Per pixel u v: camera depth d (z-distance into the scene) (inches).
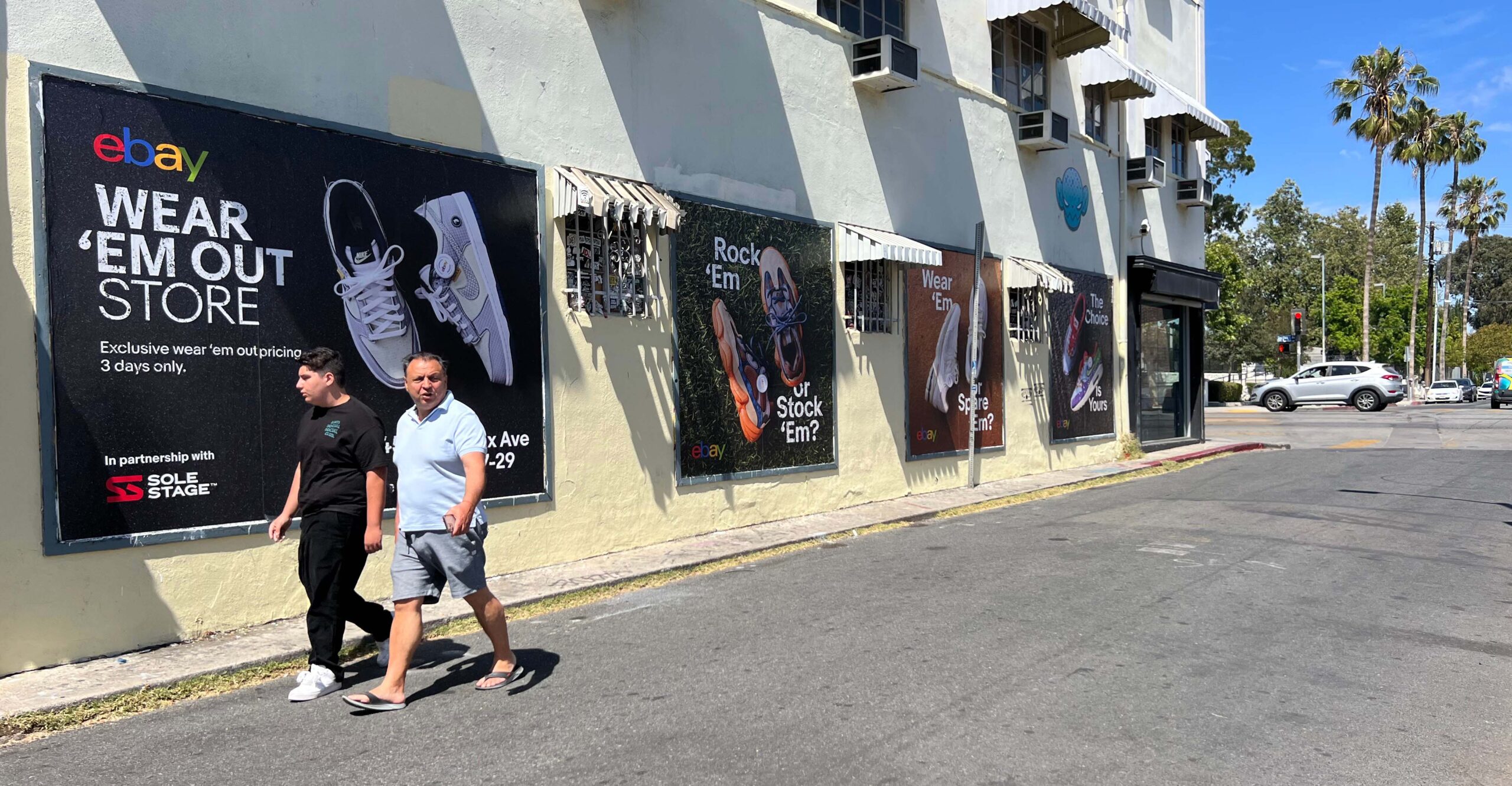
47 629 193.2
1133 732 155.9
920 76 459.2
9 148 189.8
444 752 150.9
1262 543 320.5
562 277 297.4
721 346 350.6
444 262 264.4
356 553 182.7
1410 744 151.3
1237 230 1700.3
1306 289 2635.3
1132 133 658.8
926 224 462.3
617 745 152.6
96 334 200.1
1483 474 503.8
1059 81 573.6
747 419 361.7
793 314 383.6
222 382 218.8
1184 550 309.9
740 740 153.9
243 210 223.1
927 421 459.5
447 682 187.6
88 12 200.5
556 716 166.7
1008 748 149.6
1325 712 165.6
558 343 295.1
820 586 269.0
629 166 318.7
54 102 195.0
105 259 201.5
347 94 245.0
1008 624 222.1
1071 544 324.2
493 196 278.1
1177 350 735.7
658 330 326.6
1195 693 174.7
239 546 221.8
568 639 218.8
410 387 173.5
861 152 421.4
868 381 424.5
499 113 281.3
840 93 410.3
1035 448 542.6
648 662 198.7
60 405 195.0
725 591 266.7
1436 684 179.9
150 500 207.3
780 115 380.2
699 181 343.9
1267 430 907.4
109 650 201.2
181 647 209.0
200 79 217.3
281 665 201.6
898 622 226.1
